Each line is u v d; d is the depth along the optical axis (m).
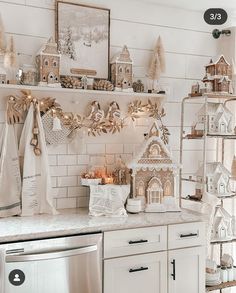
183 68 4.02
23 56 3.35
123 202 3.40
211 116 3.73
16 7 3.32
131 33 3.77
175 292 3.30
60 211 3.46
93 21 3.59
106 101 3.67
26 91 3.34
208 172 3.78
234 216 3.96
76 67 3.53
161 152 3.62
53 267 2.78
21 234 2.72
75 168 3.58
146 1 3.80
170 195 3.64
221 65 3.75
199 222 3.40
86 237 2.93
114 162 3.73
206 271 3.67
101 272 3.01
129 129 3.79
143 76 3.83
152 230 3.20
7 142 3.27
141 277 3.16
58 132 3.47
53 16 3.45
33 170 3.32
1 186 3.22
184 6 3.94
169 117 3.96
